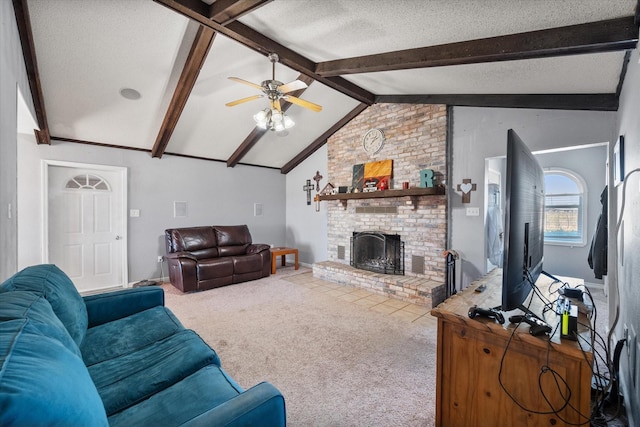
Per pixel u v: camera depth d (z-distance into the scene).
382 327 3.06
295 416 1.77
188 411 1.12
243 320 3.26
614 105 2.66
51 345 0.81
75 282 4.38
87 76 3.25
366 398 1.94
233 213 6.08
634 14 1.66
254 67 3.61
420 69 3.07
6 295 1.25
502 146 3.53
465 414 1.44
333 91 4.51
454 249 3.96
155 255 5.05
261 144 5.66
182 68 3.37
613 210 2.57
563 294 1.75
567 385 1.16
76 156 4.30
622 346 1.71
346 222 5.28
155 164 5.05
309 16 2.42
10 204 2.06
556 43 1.94
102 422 0.73
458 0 1.78
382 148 4.71
